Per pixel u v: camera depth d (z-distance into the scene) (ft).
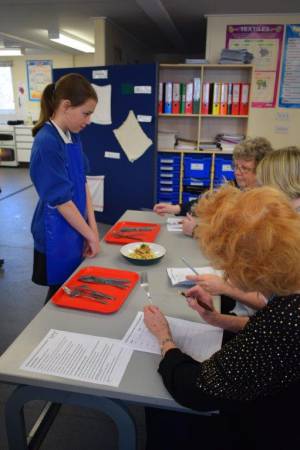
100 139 13.85
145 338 3.59
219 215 2.55
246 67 12.67
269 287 2.31
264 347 2.26
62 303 4.18
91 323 3.84
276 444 2.45
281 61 13.46
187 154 13.35
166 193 13.57
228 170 13.00
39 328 3.73
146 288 4.61
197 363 2.91
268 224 2.29
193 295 3.95
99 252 5.78
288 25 13.15
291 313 2.22
